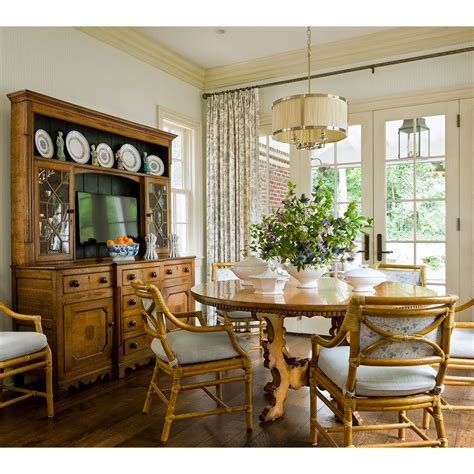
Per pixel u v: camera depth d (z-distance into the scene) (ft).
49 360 8.79
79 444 7.50
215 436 7.79
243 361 7.97
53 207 10.72
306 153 15.61
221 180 16.61
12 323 10.33
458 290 13.37
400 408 6.04
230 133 16.43
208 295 8.01
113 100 13.34
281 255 8.64
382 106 14.26
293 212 8.55
